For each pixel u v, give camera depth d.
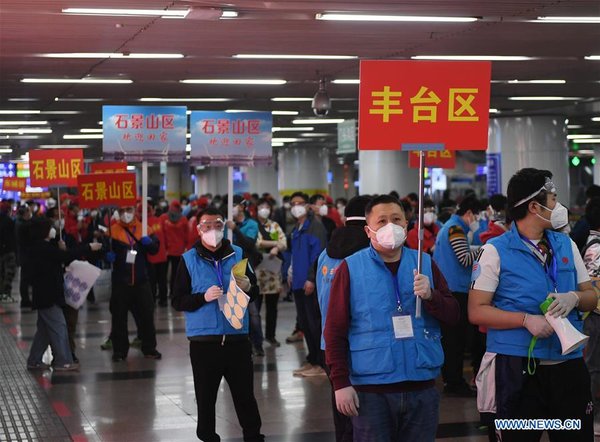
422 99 5.39
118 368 11.93
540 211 5.30
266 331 13.81
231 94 20.47
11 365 12.27
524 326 5.16
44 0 10.35
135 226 12.76
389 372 4.85
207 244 7.02
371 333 4.90
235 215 12.61
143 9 10.96
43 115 24.14
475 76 5.41
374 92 5.37
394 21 12.09
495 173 26.62
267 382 10.78
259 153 12.70
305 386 10.52
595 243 7.36
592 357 7.62
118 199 12.55
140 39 13.25
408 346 4.90
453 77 5.40
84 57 14.93
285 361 12.29
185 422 8.88
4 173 30.88
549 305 5.07
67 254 11.66
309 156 39.25
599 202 7.49
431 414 4.97
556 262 5.29
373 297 4.92
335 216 20.53
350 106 23.16
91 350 13.53
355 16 11.66
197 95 20.58
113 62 15.55
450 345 9.80
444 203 13.47
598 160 40.41
